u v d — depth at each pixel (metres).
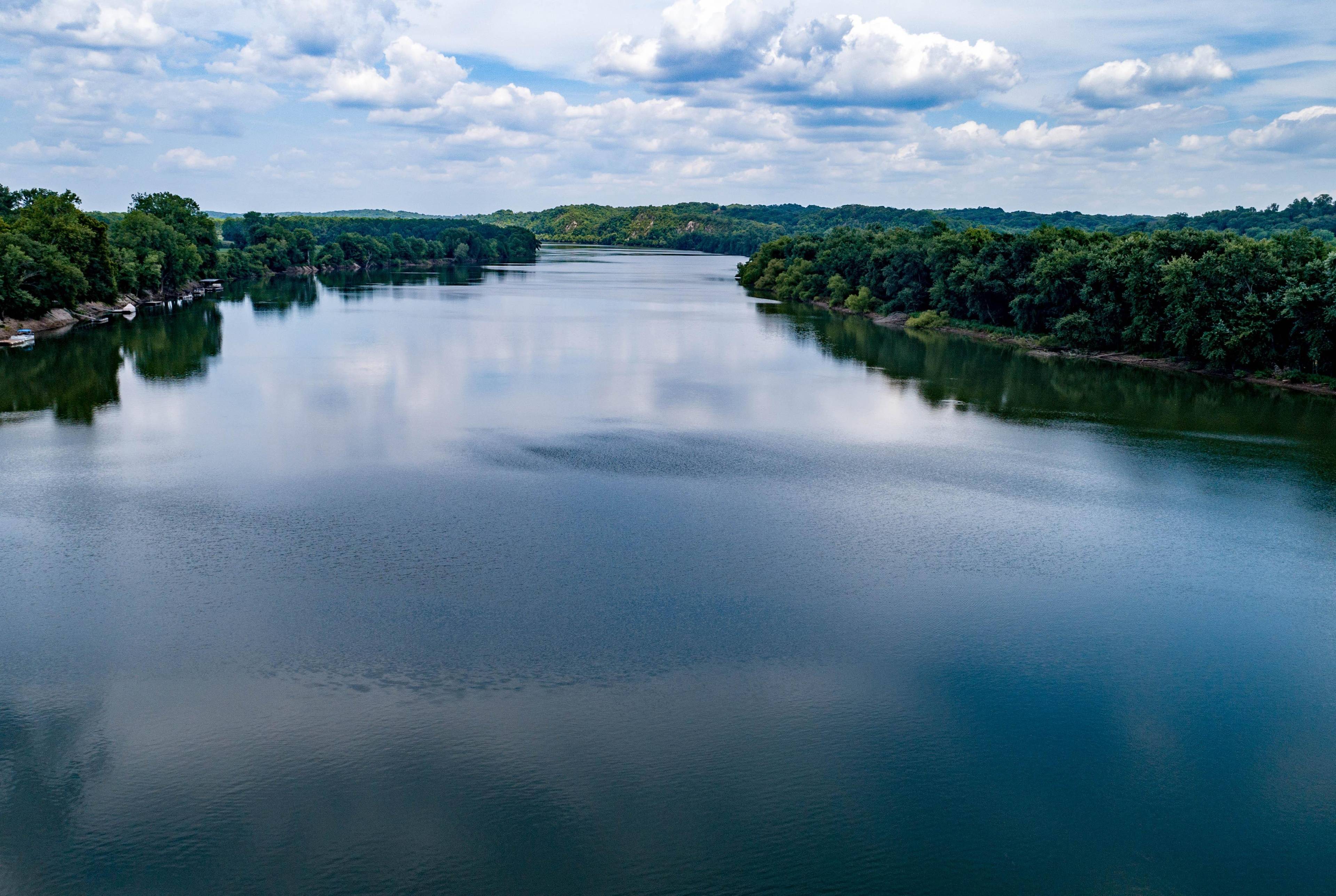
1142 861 23.61
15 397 70.50
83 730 27.42
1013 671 31.75
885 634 33.91
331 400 70.44
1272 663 32.75
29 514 43.62
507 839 23.72
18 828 23.72
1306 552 42.34
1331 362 83.19
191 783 25.38
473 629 33.41
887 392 78.25
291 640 32.38
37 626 32.94
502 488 48.62
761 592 36.88
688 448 57.62
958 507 47.22
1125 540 43.25
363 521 43.31
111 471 50.66
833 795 25.55
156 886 22.11
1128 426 66.06
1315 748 28.16
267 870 22.62
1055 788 26.08
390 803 24.83
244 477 49.72
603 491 48.34
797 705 29.42
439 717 28.39
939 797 25.61
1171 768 27.05
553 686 30.09
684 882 22.55
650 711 28.95
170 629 32.94
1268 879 23.17
